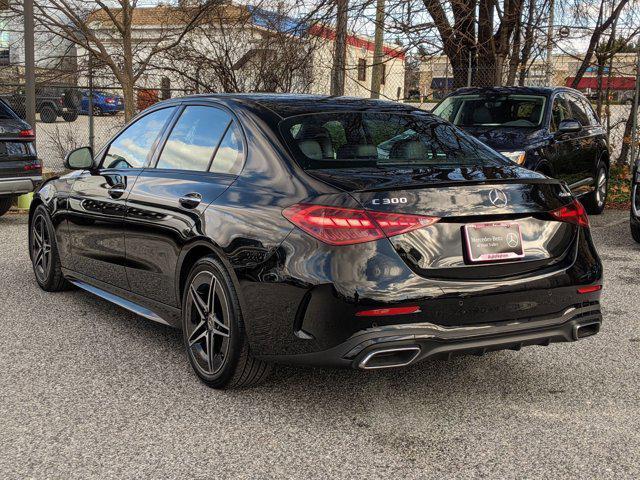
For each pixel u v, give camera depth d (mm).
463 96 10453
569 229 3871
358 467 3205
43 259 6297
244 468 3191
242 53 15836
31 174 9883
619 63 15898
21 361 4570
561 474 3146
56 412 3787
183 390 4109
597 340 5156
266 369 3965
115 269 5145
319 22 13539
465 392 4125
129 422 3670
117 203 4992
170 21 16625
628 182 14609
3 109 9789
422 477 3113
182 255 4254
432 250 3459
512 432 3588
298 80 15461
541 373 4461
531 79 16844
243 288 3734
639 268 7676
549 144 9320
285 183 3729
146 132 5160
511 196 3654
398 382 4277
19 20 16609
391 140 4121
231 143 4242
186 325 4281
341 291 3354
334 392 4102
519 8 14789
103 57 16375
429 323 3428
